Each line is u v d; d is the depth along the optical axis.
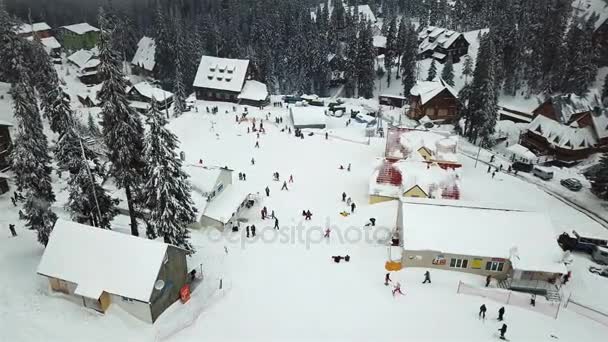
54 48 123.38
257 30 129.50
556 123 72.56
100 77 32.75
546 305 33.78
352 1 186.00
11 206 47.16
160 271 30.42
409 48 107.31
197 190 45.00
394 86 120.31
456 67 123.62
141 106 89.69
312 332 30.50
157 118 32.72
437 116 87.81
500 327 31.23
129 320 30.39
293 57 121.06
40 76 74.56
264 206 49.28
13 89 64.56
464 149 72.00
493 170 62.34
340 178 57.25
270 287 35.47
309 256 40.00
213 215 44.12
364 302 33.78
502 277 37.53
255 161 62.31
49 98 46.97
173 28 109.12
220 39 121.62
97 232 31.88
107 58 32.06
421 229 38.44
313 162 62.25
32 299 31.34
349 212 48.34
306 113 78.12
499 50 103.56
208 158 62.88
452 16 154.50
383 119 88.88
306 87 119.19
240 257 39.66
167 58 108.81
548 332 30.89
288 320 31.69
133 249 30.94
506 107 98.75
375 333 30.53
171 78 109.81
